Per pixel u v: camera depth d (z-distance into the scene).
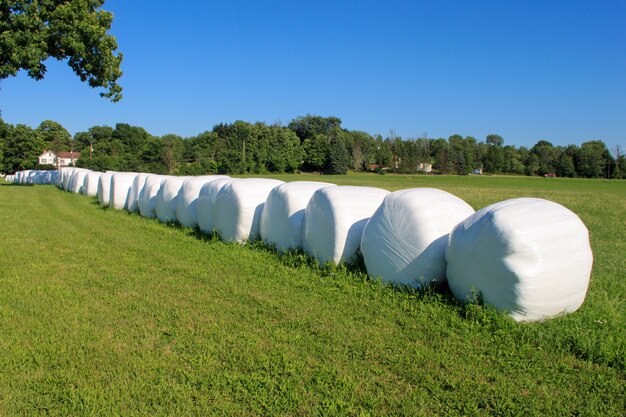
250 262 7.13
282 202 7.65
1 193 22.17
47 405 3.19
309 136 96.25
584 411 3.15
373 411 3.14
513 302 4.44
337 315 4.84
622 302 5.25
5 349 3.97
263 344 4.13
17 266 6.90
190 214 10.45
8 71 23.50
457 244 4.98
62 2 25.50
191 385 3.47
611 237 10.95
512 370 3.68
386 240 5.71
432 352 3.97
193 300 5.32
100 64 26.69
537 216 4.53
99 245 8.56
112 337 4.27
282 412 3.14
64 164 86.50
